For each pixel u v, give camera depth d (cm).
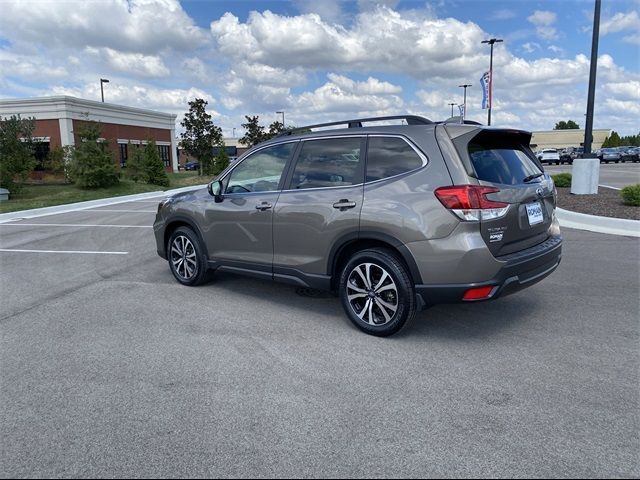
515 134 444
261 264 518
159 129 4134
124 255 824
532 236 432
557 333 438
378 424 298
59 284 644
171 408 321
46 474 258
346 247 450
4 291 616
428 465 259
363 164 441
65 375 373
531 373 360
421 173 403
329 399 329
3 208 1623
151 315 509
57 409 323
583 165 1338
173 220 614
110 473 258
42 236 1059
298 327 465
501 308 509
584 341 419
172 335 451
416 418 303
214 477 254
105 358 402
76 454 275
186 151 3475
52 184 2580
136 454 274
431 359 388
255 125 4097
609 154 4834
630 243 821
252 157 534
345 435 288
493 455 266
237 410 317
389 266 413
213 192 557
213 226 563
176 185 2898
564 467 255
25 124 2291
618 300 529
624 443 273
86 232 1098
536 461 260
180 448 278
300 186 484
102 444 284
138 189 2462
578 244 823
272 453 272
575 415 303
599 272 642
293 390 342
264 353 406
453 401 322
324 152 471
